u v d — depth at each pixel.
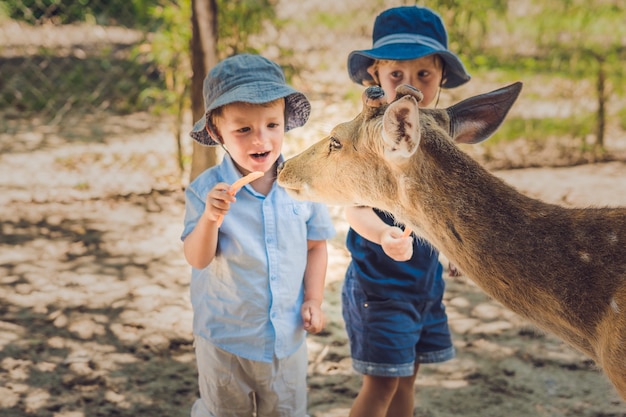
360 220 3.07
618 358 2.48
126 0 12.93
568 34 9.87
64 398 4.02
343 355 4.48
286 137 7.54
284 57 8.23
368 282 3.19
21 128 9.03
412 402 3.45
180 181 7.19
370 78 3.60
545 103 9.11
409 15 3.36
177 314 4.92
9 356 4.40
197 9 6.17
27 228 6.27
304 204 3.04
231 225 2.94
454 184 2.64
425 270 3.20
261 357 2.96
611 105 9.11
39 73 10.84
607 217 2.62
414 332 3.20
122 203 6.83
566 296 2.58
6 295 5.14
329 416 3.91
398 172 2.66
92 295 5.16
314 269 3.14
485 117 2.95
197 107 6.37
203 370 3.05
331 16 12.41
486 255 2.64
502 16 8.82
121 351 4.49
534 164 7.79
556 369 4.34
